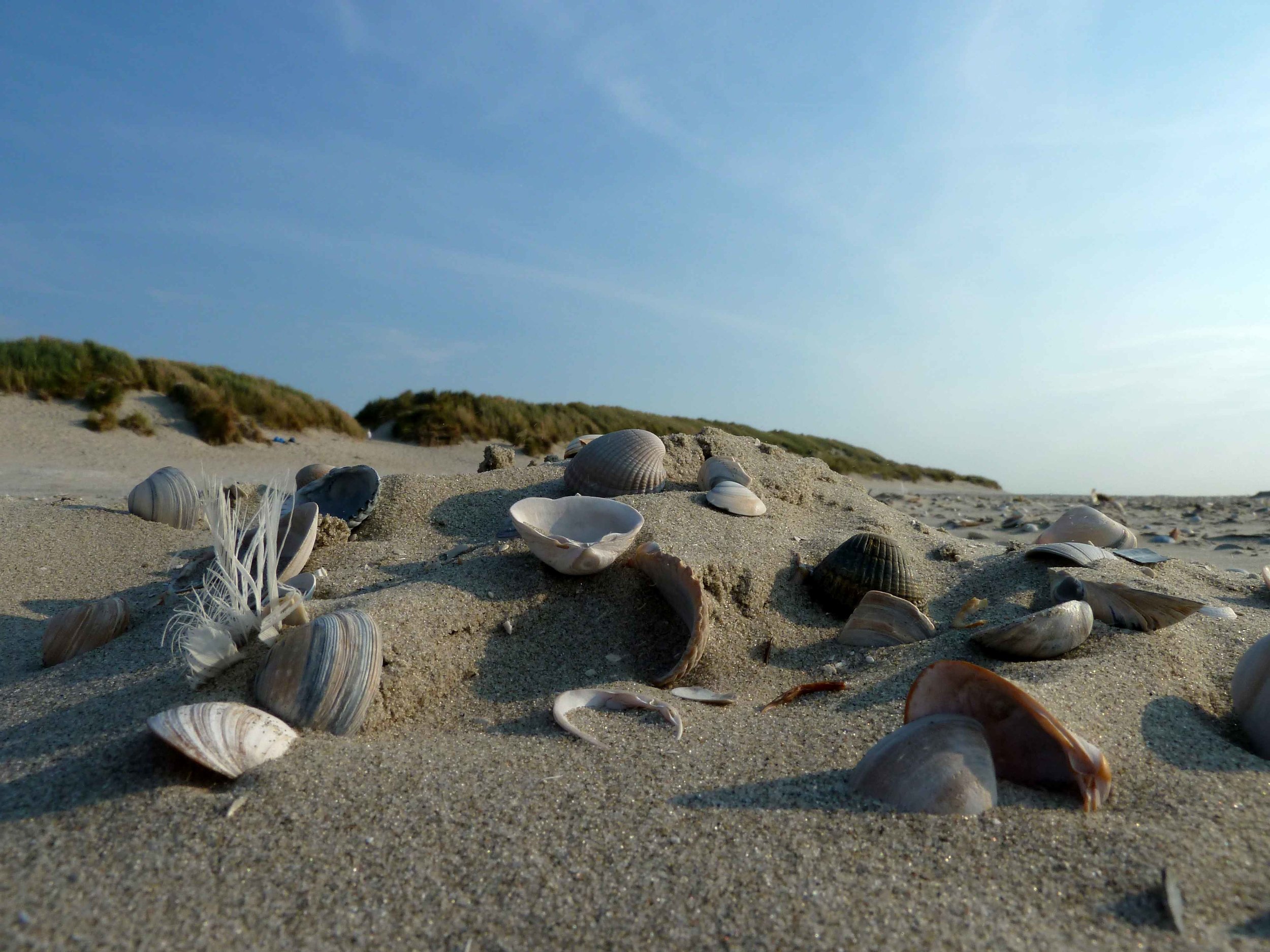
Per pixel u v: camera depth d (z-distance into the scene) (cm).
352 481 34
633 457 34
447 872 13
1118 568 28
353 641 18
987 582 29
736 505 31
